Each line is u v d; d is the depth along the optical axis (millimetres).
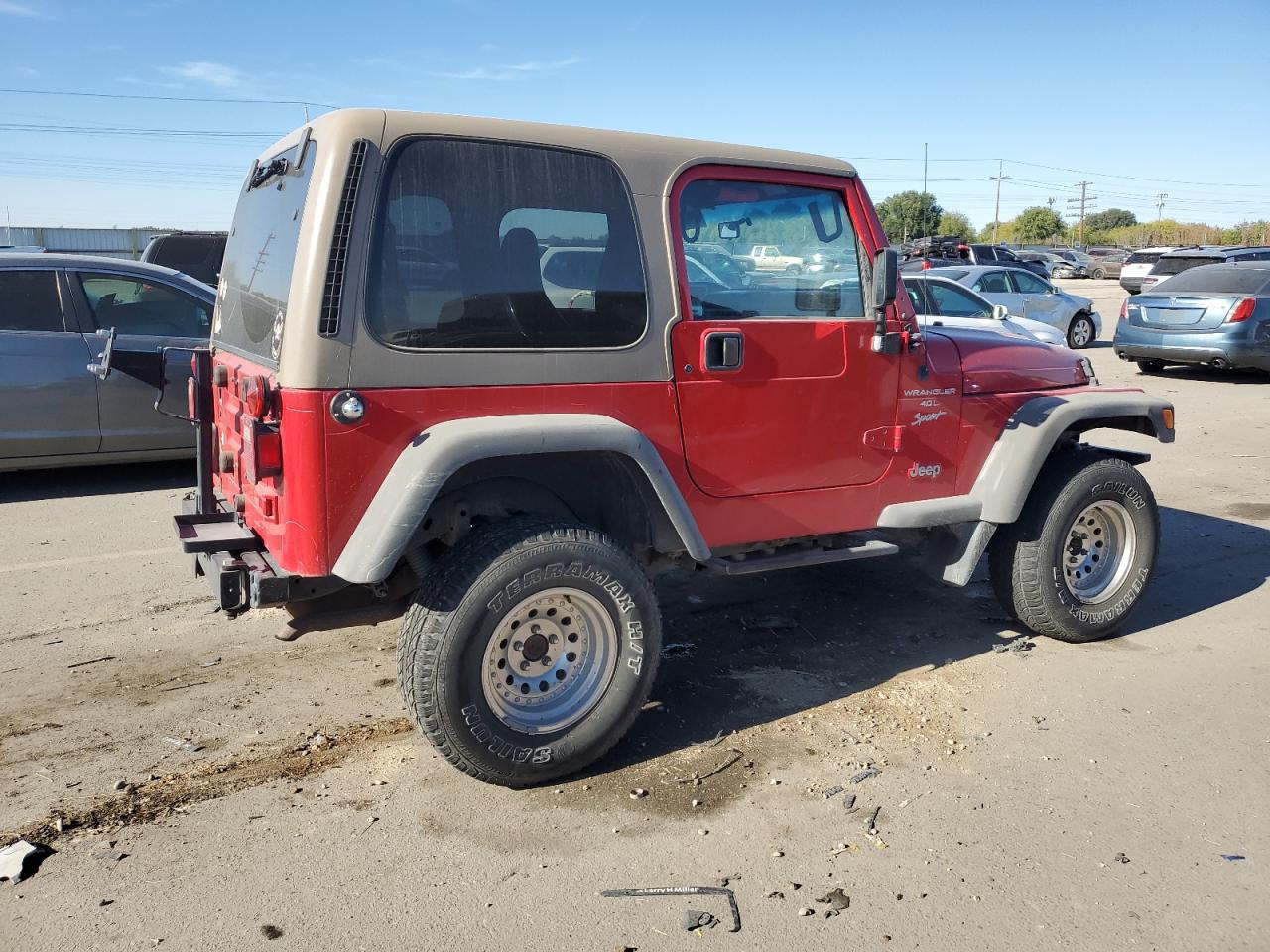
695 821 3297
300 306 3035
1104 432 10609
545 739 3400
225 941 2695
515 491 3666
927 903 2885
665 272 3607
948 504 4395
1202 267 14375
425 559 3545
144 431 7598
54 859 3045
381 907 2844
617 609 3477
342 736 3873
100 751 3729
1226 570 6051
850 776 3584
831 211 4062
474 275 3262
